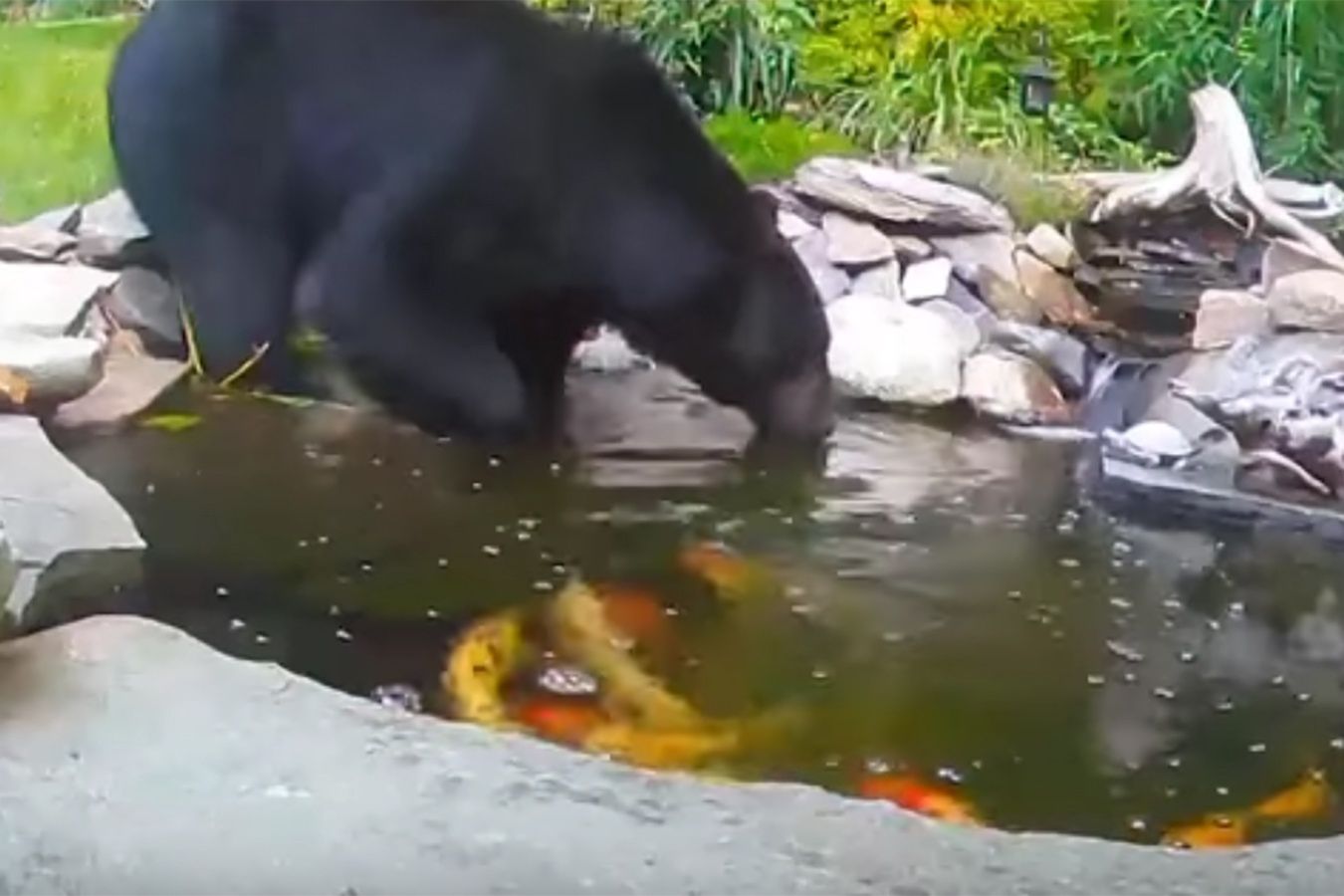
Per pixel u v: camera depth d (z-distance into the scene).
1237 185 6.06
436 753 2.42
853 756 2.86
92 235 5.28
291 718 2.50
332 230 4.79
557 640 3.29
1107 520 4.17
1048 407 5.14
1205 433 4.56
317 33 4.75
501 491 4.21
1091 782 2.82
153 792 2.30
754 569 3.72
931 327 5.30
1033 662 3.29
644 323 4.86
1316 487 4.21
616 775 2.37
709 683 3.12
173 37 4.90
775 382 4.82
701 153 4.84
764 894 2.10
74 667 2.61
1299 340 5.03
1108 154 7.33
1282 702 3.15
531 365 4.86
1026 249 6.02
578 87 4.72
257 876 2.14
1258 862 2.18
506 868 2.15
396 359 4.68
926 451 4.75
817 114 7.38
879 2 7.55
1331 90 7.36
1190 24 7.54
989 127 7.25
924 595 3.61
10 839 2.20
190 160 4.89
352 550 3.73
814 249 5.84
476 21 4.71
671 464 4.51
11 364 4.38
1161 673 3.27
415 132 4.64
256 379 4.94
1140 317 5.82
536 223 4.68
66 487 3.70
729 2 7.41
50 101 6.39
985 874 2.15
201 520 3.86
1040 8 7.70
